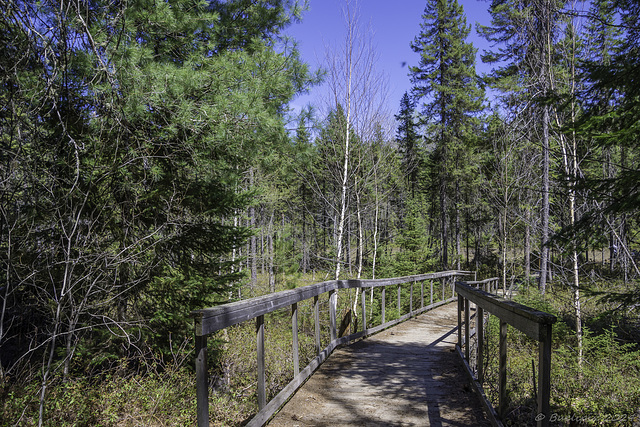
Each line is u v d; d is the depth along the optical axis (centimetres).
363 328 856
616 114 554
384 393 494
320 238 2312
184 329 667
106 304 591
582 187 583
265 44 866
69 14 490
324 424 403
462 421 407
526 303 1145
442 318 1166
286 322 1320
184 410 468
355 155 1391
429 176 3241
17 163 477
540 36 963
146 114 576
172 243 672
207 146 624
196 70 662
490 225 2864
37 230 534
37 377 517
